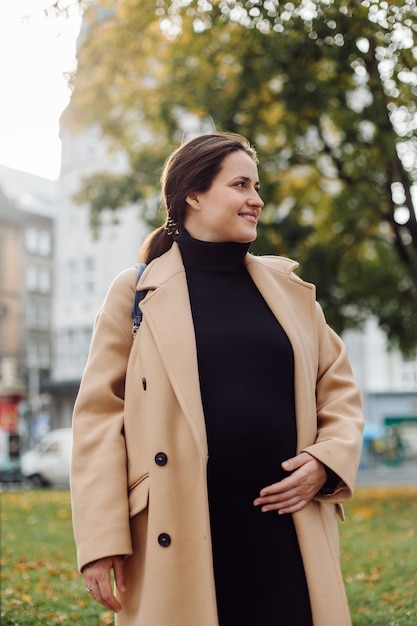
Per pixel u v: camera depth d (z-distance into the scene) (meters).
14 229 49.69
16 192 52.16
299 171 16.42
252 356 2.42
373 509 11.86
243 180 2.54
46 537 8.91
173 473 2.31
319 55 10.12
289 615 2.27
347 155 13.73
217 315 2.47
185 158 2.59
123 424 2.45
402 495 14.45
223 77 13.64
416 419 43.06
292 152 14.77
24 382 49.06
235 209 2.52
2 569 6.73
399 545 7.71
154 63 14.54
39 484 24.98
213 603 2.22
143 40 12.95
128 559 2.37
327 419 2.52
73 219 41.94
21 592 5.72
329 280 15.86
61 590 5.78
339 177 14.80
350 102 12.80
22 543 8.38
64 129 16.39
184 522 2.29
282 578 2.29
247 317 2.48
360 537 8.48
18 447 25.44
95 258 41.16
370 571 6.37
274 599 2.28
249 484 2.34
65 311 42.41
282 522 2.35
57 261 42.44
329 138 15.27
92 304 41.47
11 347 49.06
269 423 2.37
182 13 8.91
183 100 14.50
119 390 2.51
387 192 13.58
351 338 43.31
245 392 2.38
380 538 8.38
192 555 2.27
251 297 2.54
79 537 2.30
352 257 16.25
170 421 2.35
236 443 2.34
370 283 16.53
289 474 2.37
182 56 13.45
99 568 2.28
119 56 13.33
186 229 2.61
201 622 2.22
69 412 43.09
